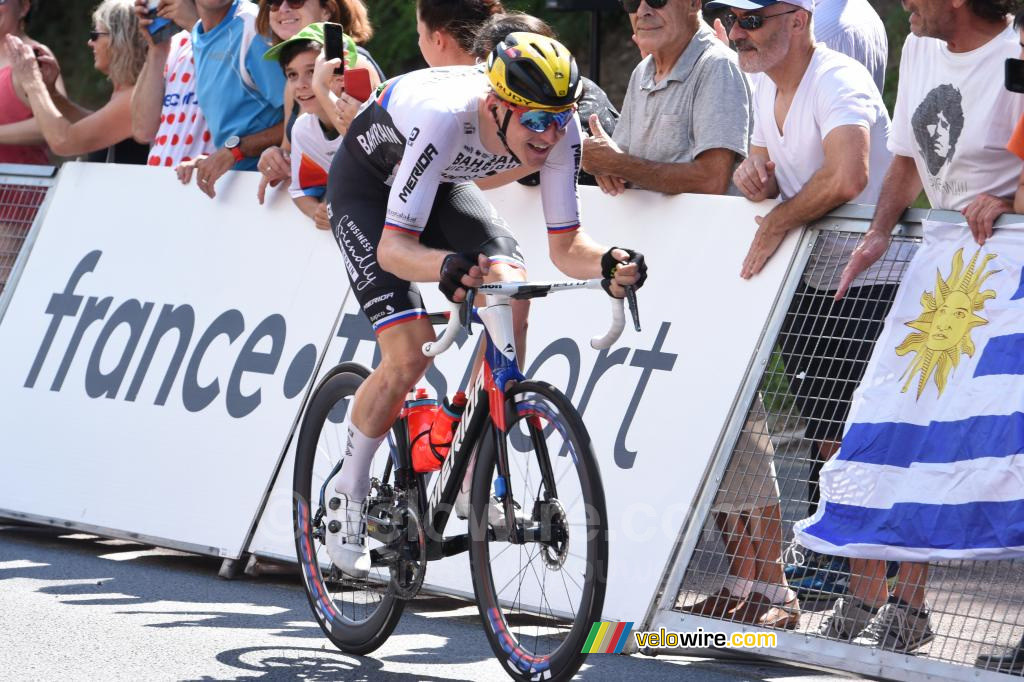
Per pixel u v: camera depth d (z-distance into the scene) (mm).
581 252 7730
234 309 11469
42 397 12312
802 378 8852
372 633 8117
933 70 8602
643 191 9930
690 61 9984
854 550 8172
